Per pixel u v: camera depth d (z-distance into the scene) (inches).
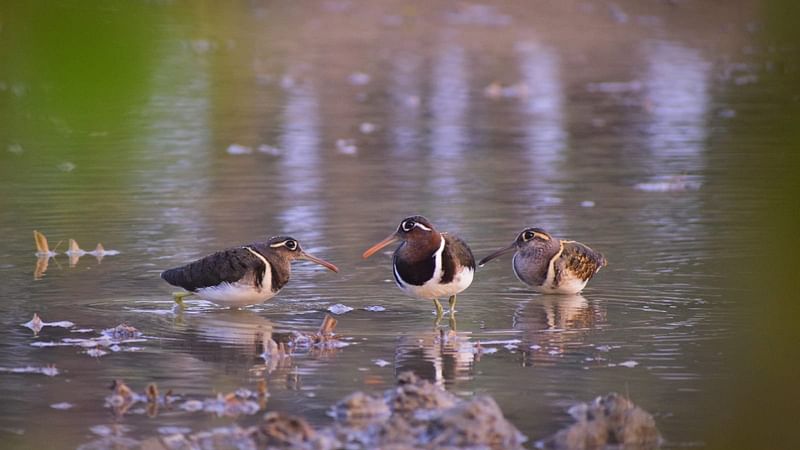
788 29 1628.9
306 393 385.7
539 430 350.6
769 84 1219.2
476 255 586.9
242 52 1438.2
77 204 715.4
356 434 346.9
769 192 733.3
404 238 480.1
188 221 667.4
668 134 960.3
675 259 576.1
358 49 1482.5
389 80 1263.5
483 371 408.8
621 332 458.9
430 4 1862.7
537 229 524.1
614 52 1462.8
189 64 1339.8
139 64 1291.8
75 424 357.7
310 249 605.0
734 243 605.9
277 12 1768.0
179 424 357.7
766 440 343.9
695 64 1362.0
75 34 1328.7
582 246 529.7
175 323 476.4
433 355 428.5
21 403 377.1
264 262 486.0
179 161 858.8
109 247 608.4
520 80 1263.5
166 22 1603.1
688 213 678.5
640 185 764.0
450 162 855.1
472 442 339.9
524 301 512.7
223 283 485.4
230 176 804.0
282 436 342.3
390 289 534.3
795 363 415.2
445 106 1111.6
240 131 984.3
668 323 470.6
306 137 959.0
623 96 1160.2
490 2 1883.6
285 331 465.1
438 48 1496.1
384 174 809.5
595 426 347.6
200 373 409.4
